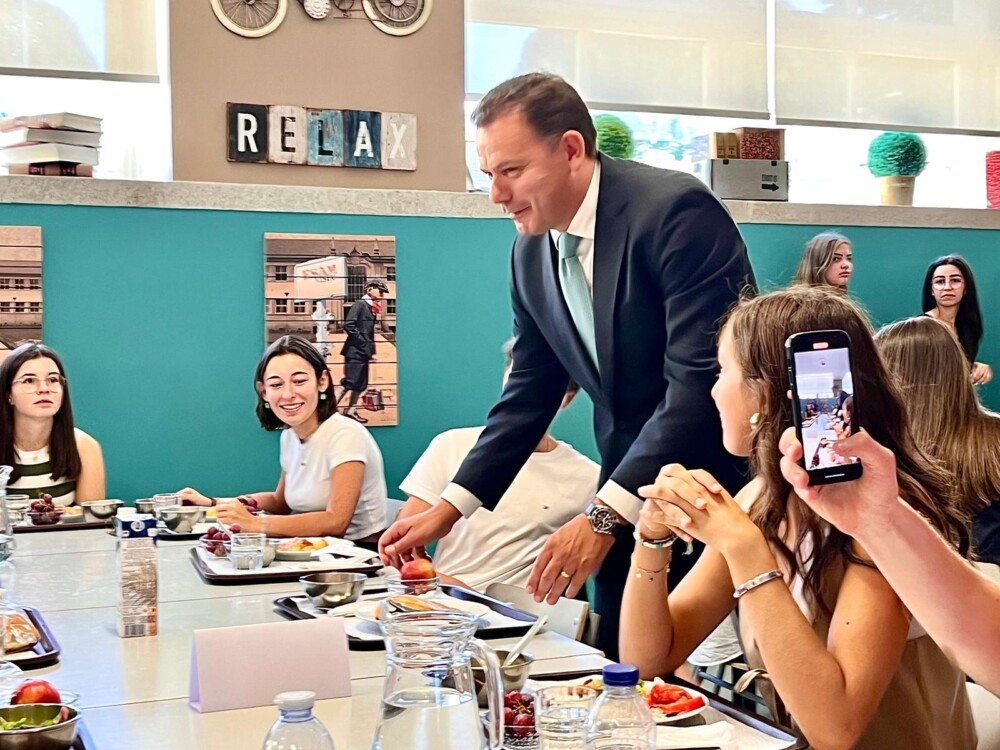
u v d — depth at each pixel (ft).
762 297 5.58
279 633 4.91
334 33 14.64
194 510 10.00
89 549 9.23
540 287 8.43
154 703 4.87
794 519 5.41
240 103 14.28
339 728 4.50
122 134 14.55
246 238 13.99
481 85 15.60
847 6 17.15
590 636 7.05
